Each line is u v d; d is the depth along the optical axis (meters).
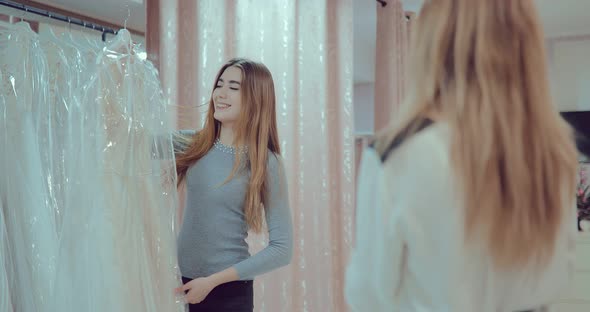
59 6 2.04
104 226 1.31
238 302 1.54
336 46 2.93
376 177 0.73
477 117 0.66
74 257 1.35
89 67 1.55
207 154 1.64
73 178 1.39
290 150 2.62
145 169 1.39
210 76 2.25
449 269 0.68
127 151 1.36
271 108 1.66
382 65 3.43
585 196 3.90
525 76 0.68
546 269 0.71
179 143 1.69
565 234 0.72
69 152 1.43
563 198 0.70
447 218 0.67
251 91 1.61
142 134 1.39
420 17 0.77
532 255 0.68
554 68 4.53
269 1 2.54
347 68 2.93
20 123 1.47
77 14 2.12
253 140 1.59
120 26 2.30
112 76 1.36
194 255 1.56
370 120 6.41
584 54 4.46
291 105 2.63
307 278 2.71
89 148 1.36
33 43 1.52
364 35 4.36
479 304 0.69
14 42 1.49
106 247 1.31
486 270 0.69
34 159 1.48
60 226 1.55
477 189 0.65
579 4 3.75
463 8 0.70
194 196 1.60
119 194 1.33
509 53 0.68
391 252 0.71
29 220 1.45
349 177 2.92
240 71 1.62
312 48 2.78
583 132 4.27
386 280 0.72
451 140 0.67
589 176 4.18
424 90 0.72
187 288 1.44
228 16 2.39
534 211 0.67
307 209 2.73
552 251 0.70
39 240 1.46
